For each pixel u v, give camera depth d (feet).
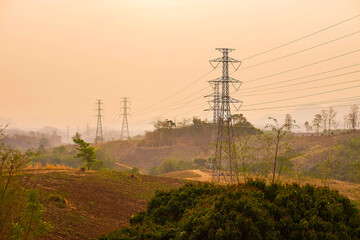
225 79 211.82
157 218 77.15
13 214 53.26
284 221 61.21
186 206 77.00
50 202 101.86
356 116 467.93
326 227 61.16
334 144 355.77
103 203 122.52
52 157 511.81
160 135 637.30
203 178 308.81
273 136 106.01
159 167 471.62
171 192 84.69
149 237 63.77
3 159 53.16
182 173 358.02
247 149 112.37
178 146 599.16
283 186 71.77
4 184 52.19
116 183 165.17
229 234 57.52
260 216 59.93
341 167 192.85
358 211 68.64
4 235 52.08
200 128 615.98
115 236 64.03
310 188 71.15
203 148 577.43
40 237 73.05
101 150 483.92
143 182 184.34
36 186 113.60
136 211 121.29
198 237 60.18
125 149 618.85
